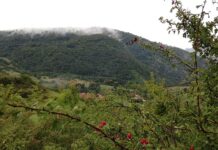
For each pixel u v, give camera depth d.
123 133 3.65
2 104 3.05
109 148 3.51
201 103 3.63
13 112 3.12
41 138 4.23
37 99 3.29
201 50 3.87
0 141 3.31
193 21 3.91
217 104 3.57
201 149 3.37
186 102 3.58
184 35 3.98
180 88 3.73
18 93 3.16
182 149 3.42
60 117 3.27
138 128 3.70
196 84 3.55
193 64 3.89
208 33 3.86
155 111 3.62
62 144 4.22
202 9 3.90
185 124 3.43
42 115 3.20
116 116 3.75
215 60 3.84
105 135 3.50
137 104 3.77
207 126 3.46
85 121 3.37
